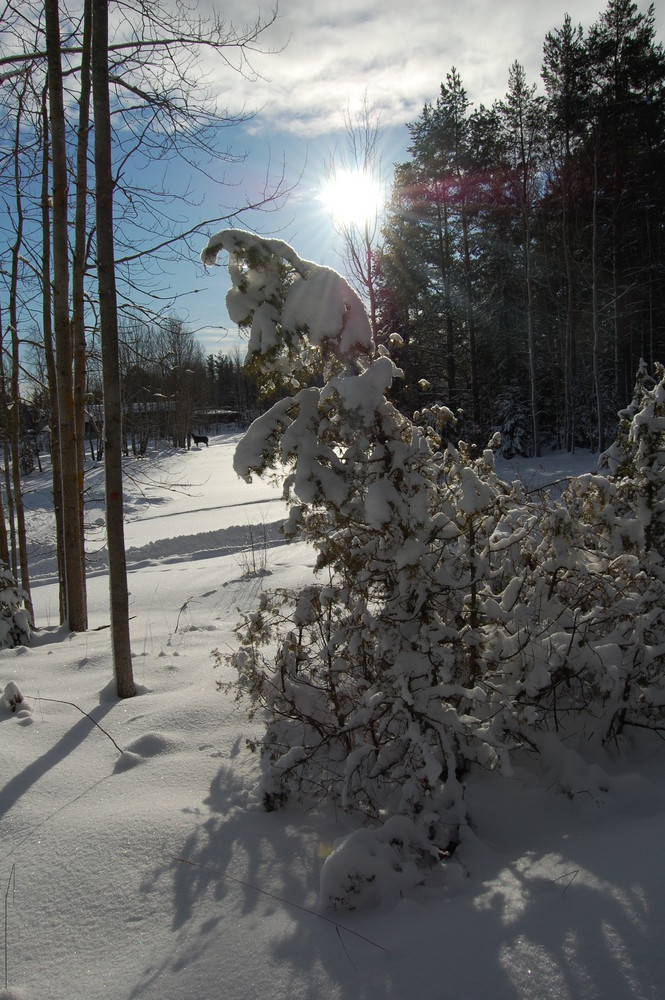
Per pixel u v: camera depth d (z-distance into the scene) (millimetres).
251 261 2861
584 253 27359
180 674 4520
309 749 2846
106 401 4191
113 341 4211
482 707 2854
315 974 1850
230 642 5184
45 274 7211
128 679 4238
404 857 2250
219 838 2568
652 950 1745
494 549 2896
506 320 30797
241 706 3738
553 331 30797
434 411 3238
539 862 2229
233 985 1856
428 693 2580
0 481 21594
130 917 2219
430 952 1859
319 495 2812
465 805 2473
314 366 2988
